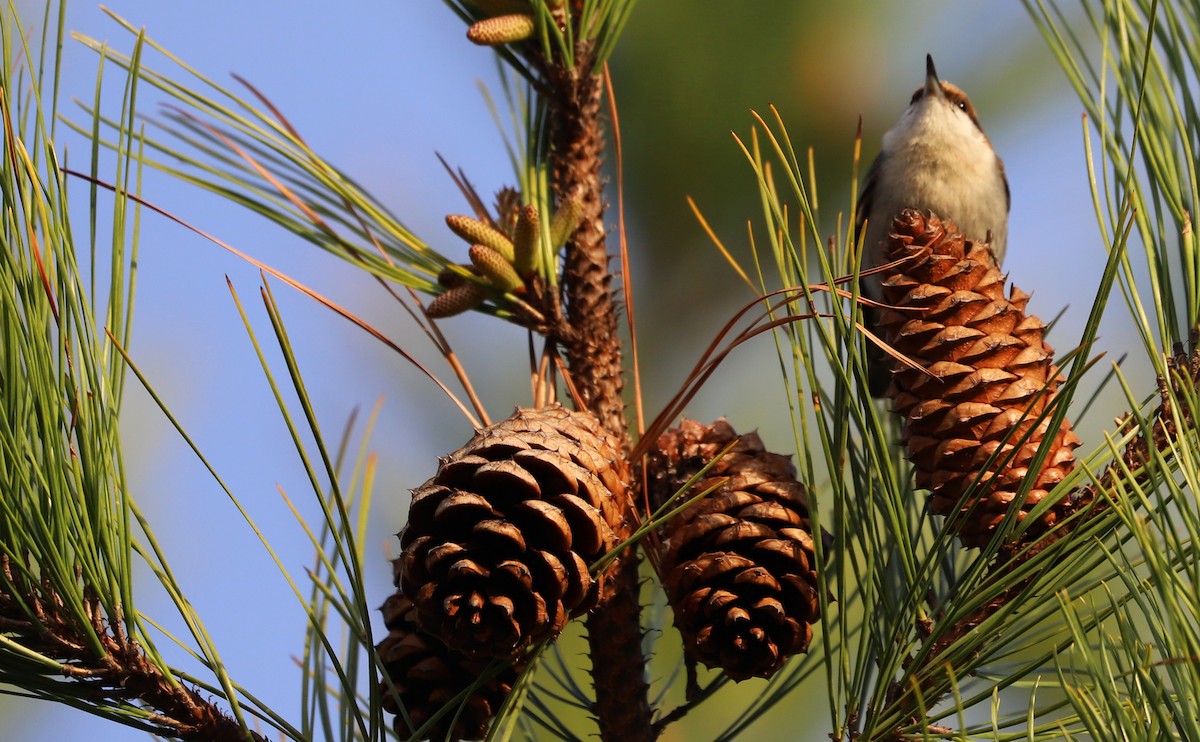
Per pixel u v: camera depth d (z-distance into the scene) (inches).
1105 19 182.4
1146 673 177.3
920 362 180.4
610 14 183.9
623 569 181.5
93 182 178.7
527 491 179.2
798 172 179.5
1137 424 179.9
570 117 183.8
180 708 179.2
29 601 178.7
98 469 178.4
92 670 178.7
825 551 181.0
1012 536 179.3
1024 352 180.4
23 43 178.4
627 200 191.2
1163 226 181.0
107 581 178.7
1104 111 181.6
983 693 179.2
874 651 180.2
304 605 179.2
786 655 180.4
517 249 182.5
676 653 187.5
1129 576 178.2
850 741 179.6
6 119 178.1
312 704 180.5
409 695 180.5
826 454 179.3
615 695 181.8
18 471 177.9
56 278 178.4
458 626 178.9
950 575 181.9
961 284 180.7
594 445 180.1
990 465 179.9
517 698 180.1
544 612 179.0
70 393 178.5
